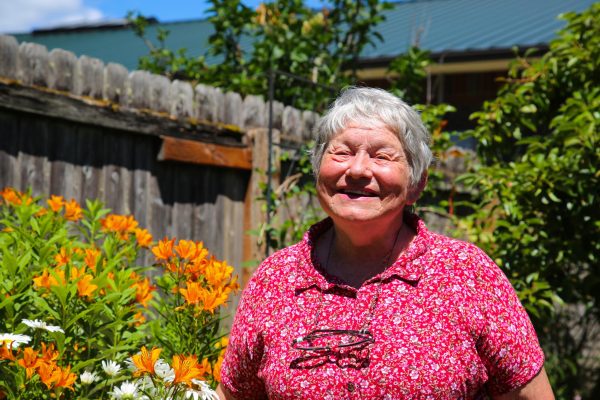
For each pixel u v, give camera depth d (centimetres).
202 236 501
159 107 469
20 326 242
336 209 194
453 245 195
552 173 443
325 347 186
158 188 473
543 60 498
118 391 228
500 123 507
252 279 207
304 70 679
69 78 419
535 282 451
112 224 337
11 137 396
